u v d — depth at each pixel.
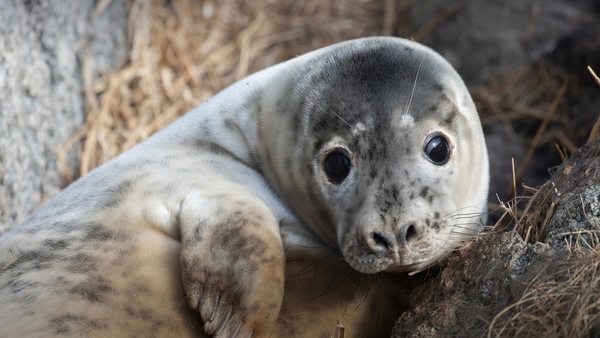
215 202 8.17
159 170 9.00
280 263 7.71
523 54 17.78
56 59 13.78
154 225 8.39
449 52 18.50
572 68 16.94
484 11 18.78
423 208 7.87
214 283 7.53
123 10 17.08
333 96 8.54
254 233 7.77
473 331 7.10
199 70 17.38
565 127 16.06
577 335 6.22
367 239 7.64
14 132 12.02
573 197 7.59
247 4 19.62
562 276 6.73
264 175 9.43
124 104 15.52
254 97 9.64
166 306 7.69
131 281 7.79
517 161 15.69
